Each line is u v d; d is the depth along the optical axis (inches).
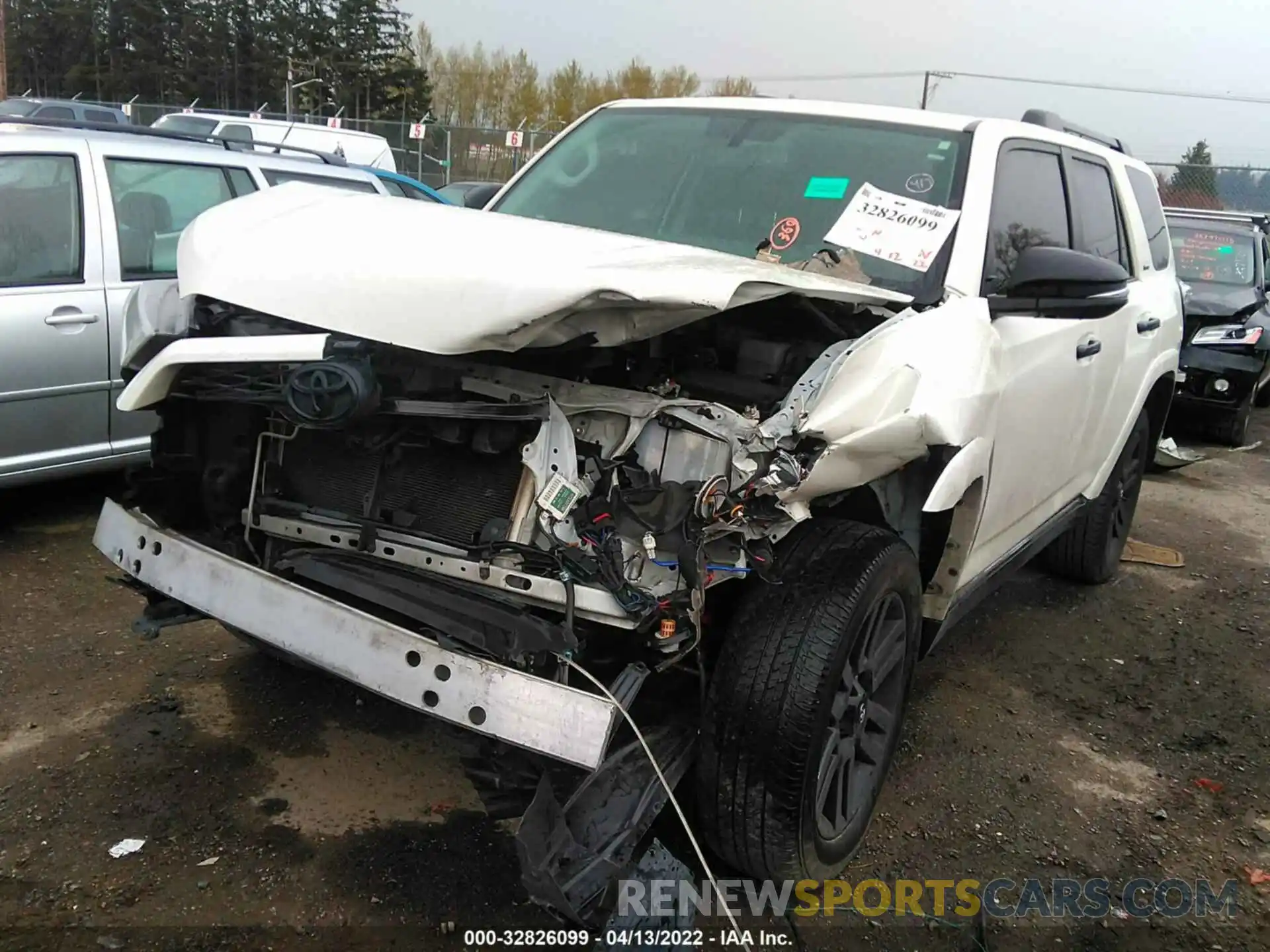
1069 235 153.6
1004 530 139.3
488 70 2150.6
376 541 100.0
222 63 2324.1
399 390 97.0
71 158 184.2
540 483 90.4
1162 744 149.3
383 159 668.1
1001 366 115.4
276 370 97.3
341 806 113.7
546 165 153.6
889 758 115.3
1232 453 366.9
